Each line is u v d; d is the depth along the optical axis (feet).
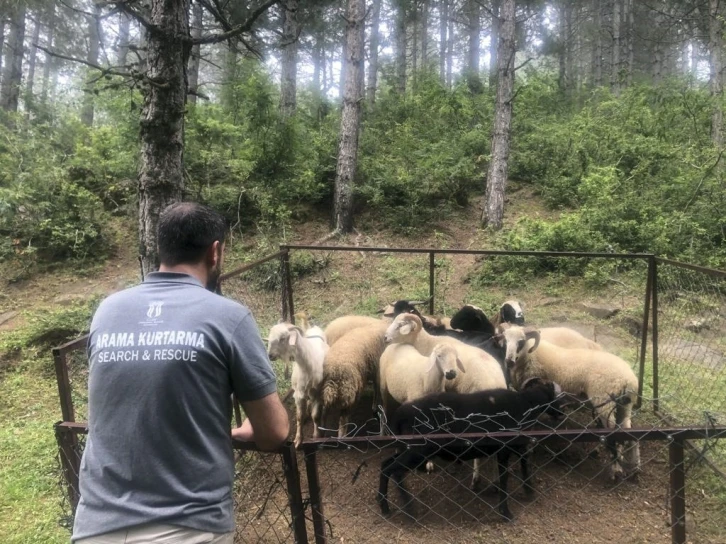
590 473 14.07
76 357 21.12
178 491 5.89
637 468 13.19
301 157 44.70
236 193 40.98
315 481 8.54
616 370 14.42
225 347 6.08
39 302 32.55
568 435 8.54
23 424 19.35
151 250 14.85
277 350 14.53
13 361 24.81
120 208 41.22
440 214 41.65
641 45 92.89
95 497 5.95
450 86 68.08
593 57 88.02
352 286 33.81
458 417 12.19
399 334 16.43
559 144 46.26
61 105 51.47
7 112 47.52
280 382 20.18
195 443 6.00
